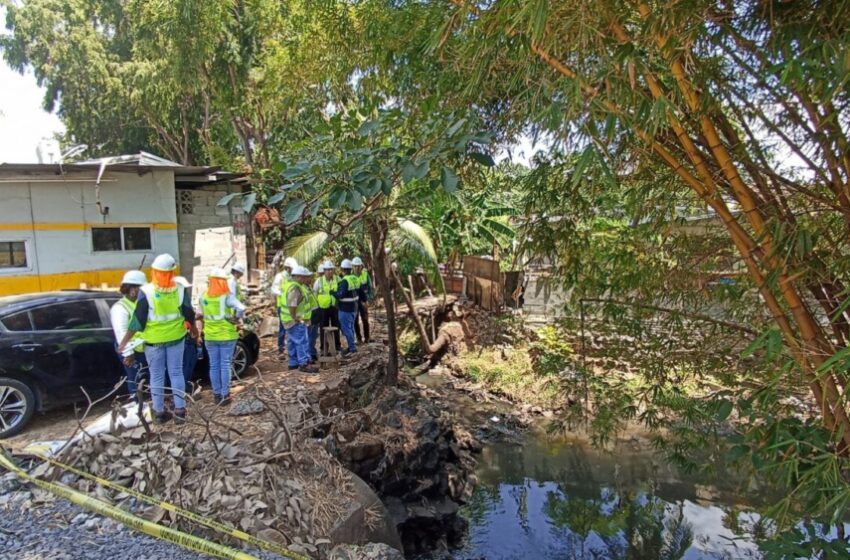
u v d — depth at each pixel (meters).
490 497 8.16
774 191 3.02
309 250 10.09
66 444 4.86
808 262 2.59
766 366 3.39
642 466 8.94
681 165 2.93
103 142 22.81
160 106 18.89
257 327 11.65
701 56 2.78
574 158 3.42
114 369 6.46
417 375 13.18
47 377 5.93
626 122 2.29
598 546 6.92
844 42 1.98
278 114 12.54
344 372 8.45
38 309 6.07
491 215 16.05
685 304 4.04
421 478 7.50
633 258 4.29
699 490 8.07
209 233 11.58
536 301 15.16
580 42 2.34
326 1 5.51
